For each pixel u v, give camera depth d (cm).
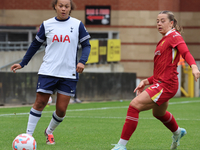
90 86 5675
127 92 5934
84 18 9038
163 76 1666
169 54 1662
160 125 2909
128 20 9062
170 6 9019
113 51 6688
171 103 5384
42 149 1834
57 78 1812
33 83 5122
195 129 2694
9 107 4616
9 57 6284
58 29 1814
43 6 9044
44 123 2952
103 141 2128
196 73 1519
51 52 1820
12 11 8988
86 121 3142
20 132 2461
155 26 9069
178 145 1886
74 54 1842
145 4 9031
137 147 1953
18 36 8331
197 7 9169
